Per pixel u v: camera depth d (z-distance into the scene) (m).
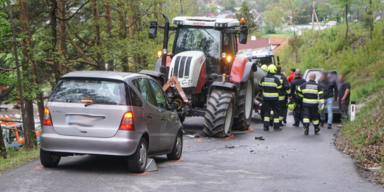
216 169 9.81
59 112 8.64
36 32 22.27
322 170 9.95
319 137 15.93
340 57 39.19
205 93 16.33
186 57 15.52
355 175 9.37
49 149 8.63
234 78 16.34
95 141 8.45
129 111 8.54
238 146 13.68
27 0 19.42
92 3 22.36
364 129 14.61
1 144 19.64
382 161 10.16
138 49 23.56
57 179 8.12
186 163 10.61
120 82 8.74
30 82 21.11
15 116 38.66
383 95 20.75
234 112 15.98
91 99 8.59
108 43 23.05
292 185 8.31
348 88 20.00
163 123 9.98
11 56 21.91
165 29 16.73
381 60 34.16
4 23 18.03
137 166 8.70
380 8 38.81
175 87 15.34
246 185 8.18
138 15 27.20
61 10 22.80
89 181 8.02
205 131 15.30
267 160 11.26
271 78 17.45
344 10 41.41
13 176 8.31
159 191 7.43
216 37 16.23
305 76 22.34
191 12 35.53
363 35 41.22
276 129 17.75
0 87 22.94
